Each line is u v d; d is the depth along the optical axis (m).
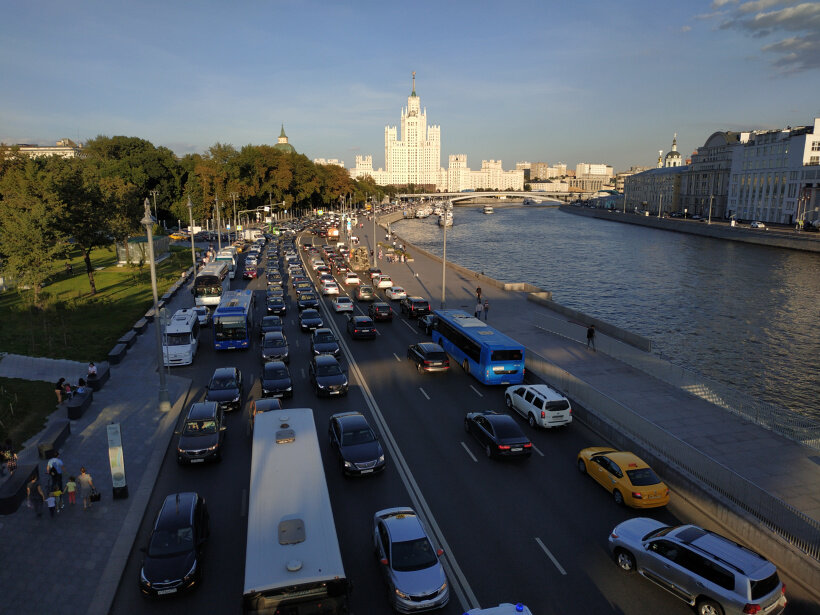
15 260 46.78
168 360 32.72
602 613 13.59
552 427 24.25
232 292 43.88
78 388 26.59
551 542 16.41
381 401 27.55
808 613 13.59
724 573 12.94
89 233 52.97
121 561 15.30
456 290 57.97
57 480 17.50
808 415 36.44
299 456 16.42
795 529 15.63
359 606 13.65
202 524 15.80
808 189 140.50
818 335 55.22
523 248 127.19
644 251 120.06
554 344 37.25
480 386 30.19
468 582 14.60
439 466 20.95
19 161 86.69
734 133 184.12
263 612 11.70
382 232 141.38
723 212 185.00
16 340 37.34
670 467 20.02
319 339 34.94
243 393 28.52
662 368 30.08
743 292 75.50
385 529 14.70
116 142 146.50
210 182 124.25
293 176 165.62
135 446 22.34
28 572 14.77
